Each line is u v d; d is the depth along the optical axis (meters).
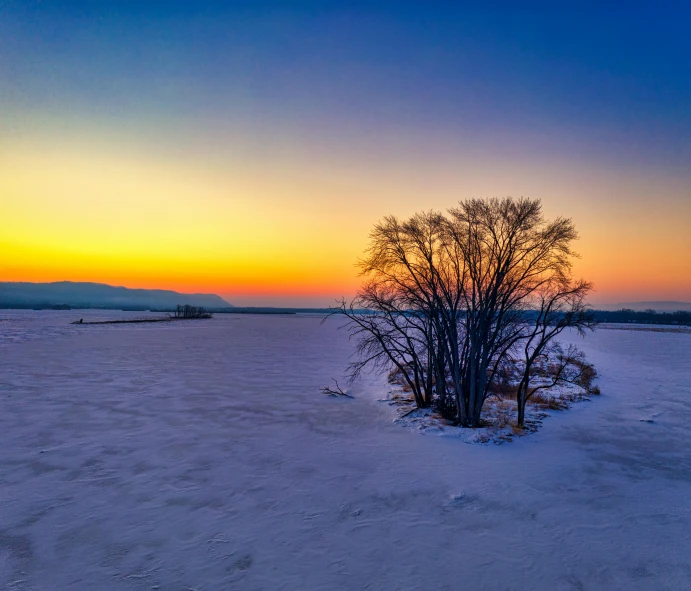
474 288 17.94
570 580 8.44
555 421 19.83
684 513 11.20
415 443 16.61
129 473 13.56
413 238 18.92
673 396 25.33
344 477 13.36
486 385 19.08
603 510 11.32
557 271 17.39
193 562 8.95
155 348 50.06
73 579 8.36
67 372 31.83
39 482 12.80
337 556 9.19
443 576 8.54
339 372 33.97
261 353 46.78
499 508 11.38
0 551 9.29
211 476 13.40
